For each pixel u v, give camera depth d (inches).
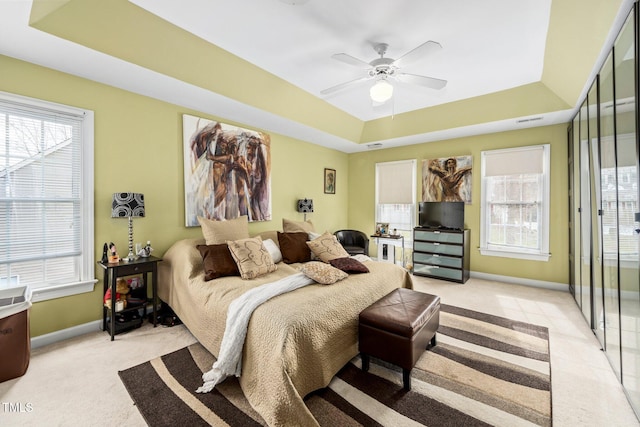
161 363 83.7
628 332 70.5
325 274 95.0
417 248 189.3
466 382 76.2
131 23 84.0
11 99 87.3
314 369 68.5
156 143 121.3
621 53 72.5
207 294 90.4
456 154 189.6
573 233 139.4
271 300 77.4
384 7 81.1
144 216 112.5
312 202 188.5
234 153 150.2
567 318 118.2
